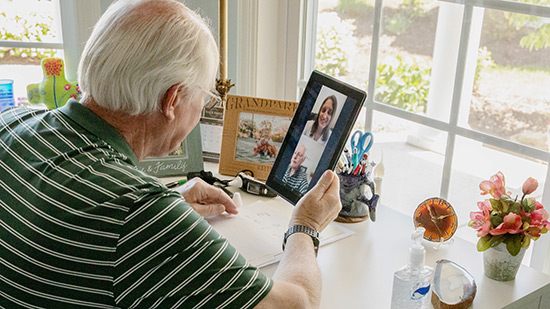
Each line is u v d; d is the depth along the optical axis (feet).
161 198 2.98
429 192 5.39
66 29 6.11
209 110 5.67
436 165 5.27
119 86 3.11
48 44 6.18
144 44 3.08
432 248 4.30
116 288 2.88
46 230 2.90
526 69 4.48
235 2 6.30
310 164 4.51
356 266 4.02
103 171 3.02
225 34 5.50
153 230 2.88
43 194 2.97
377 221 4.68
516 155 4.67
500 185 3.92
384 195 5.83
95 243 2.86
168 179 5.44
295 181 4.61
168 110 3.27
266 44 6.32
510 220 3.71
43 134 3.20
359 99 4.24
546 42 4.31
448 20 4.91
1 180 3.13
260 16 6.15
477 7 4.70
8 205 3.04
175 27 3.16
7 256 2.95
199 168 5.55
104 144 3.17
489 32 4.66
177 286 2.89
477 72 4.81
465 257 4.19
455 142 5.08
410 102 5.37
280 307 3.06
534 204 3.81
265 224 4.49
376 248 4.26
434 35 5.04
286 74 6.40
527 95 4.51
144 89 3.14
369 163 4.67
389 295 3.70
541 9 4.29
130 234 2.87
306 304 3.21
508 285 3.85
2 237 2.99
